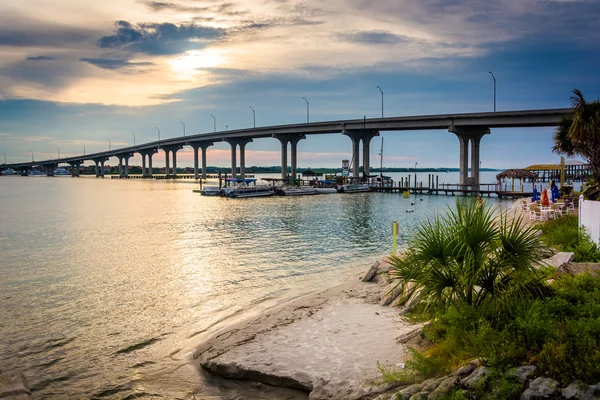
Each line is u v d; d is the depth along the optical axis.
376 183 125.06
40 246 33.47
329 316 13.94
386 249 30.70
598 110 25.14
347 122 131.25
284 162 163.50
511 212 38.44
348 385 8.84
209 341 12.91
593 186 27.95
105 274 23.22
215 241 35.19
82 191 130.25
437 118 107.69
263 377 9.88
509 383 6.87
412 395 7.47
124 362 11.82
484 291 9.68
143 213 61.38
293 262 26.06
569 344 7.42
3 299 18.33
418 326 11.36
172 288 20.08
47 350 12.73
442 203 77.50
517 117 93.00
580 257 15.21
